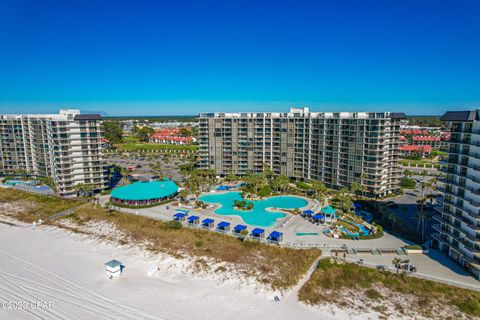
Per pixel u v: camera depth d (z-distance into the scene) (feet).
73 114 412.16
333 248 269.64
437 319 186.80
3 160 534.37
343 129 428.97
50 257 268.00
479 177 224.12
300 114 487.20
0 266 250.98
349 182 431.02
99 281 229.25
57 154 405.18
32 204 405.18
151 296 210.18
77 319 185.06
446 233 254.88
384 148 402.93
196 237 296.30
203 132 518.37
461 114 237.86
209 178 510.58
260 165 518.37
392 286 217.77
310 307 198.18
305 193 437.17
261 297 209.15
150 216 349.61
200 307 198.08
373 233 299.17
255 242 282.56
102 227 330.34
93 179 433.07
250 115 512.63
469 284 215.92
